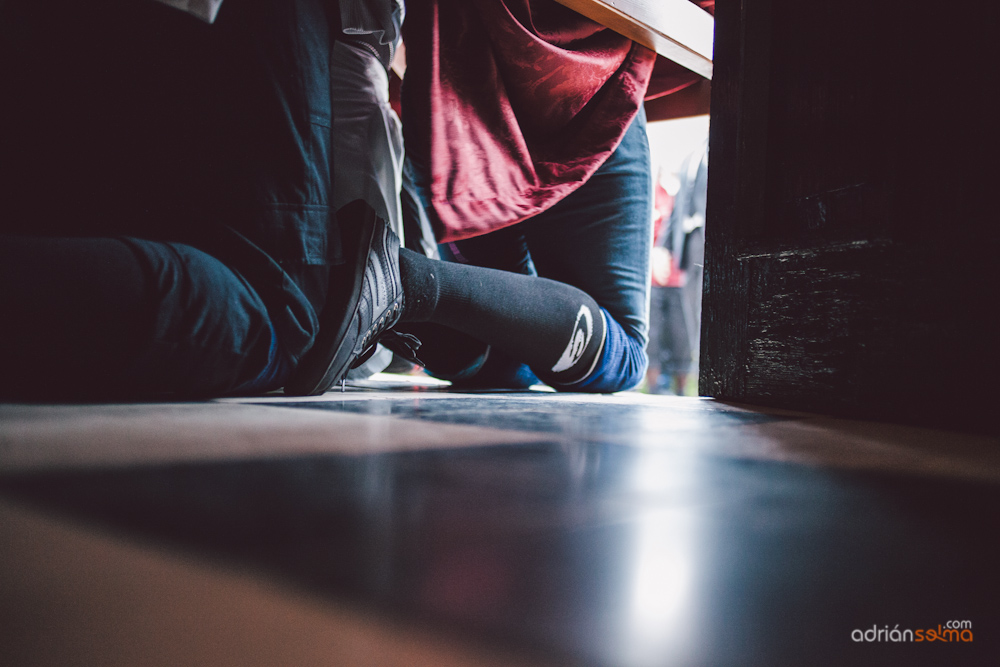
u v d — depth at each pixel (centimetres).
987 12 93
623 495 41
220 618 20
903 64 102
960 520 39
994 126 92
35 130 91
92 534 28
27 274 74
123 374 82
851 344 112
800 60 122
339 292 107
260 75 103
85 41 93
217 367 91
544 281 148
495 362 162
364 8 128
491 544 29
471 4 143
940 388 98
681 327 376
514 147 151
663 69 206
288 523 32
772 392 129
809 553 30
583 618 21
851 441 75
